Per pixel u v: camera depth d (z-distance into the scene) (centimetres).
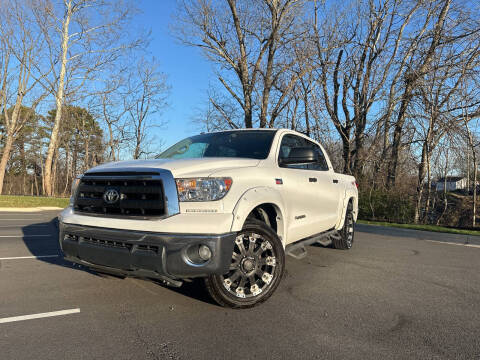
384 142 1816
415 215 1529
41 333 266
